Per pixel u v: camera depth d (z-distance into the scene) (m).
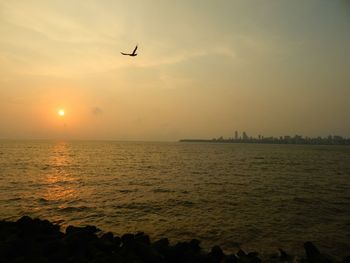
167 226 18.52
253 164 68.56
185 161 76.38
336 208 23.70
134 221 19.61
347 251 14.77
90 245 13.36
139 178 41.03
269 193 29.94
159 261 12.22
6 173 43.50
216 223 19.22
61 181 37.03
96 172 47.97
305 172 51.59
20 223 16.27
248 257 13.08
